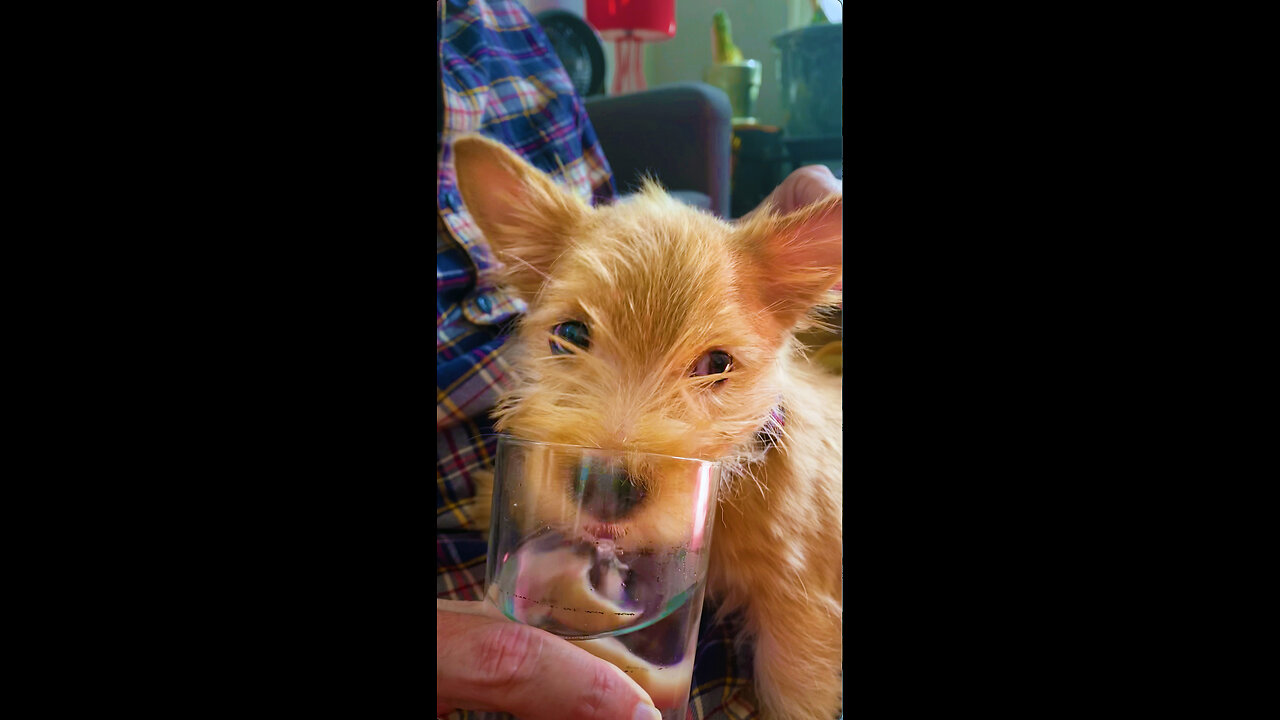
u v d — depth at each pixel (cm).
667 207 37
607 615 30
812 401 37
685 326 35
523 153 39
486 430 36
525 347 36
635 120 38
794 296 37
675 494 29
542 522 30
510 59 40
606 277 35
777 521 36
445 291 38
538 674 31
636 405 34
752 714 36
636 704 30
